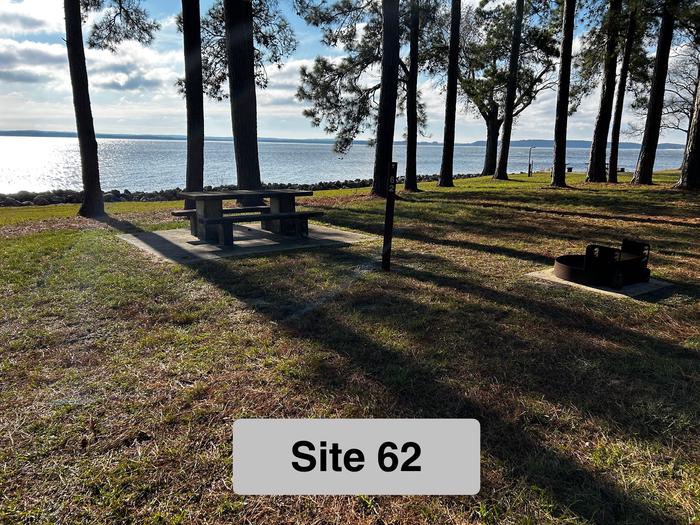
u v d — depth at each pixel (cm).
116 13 1080
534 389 250
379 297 404
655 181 1769
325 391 247
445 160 1672
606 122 1716
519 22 2020
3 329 333
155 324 342
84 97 919
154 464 192
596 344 308
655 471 188
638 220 845
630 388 251
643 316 362
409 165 1466
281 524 164
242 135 1024
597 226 783
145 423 219
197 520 165
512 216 898
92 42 1076
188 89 988
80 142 926
